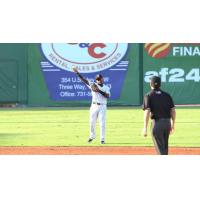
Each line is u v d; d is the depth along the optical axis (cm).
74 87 7725
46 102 7762
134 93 7725
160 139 3161
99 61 7706
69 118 6400
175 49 7725
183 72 7738
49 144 4575
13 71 7769
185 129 5494
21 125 5862
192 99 7738
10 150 4241
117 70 7712
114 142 4684
